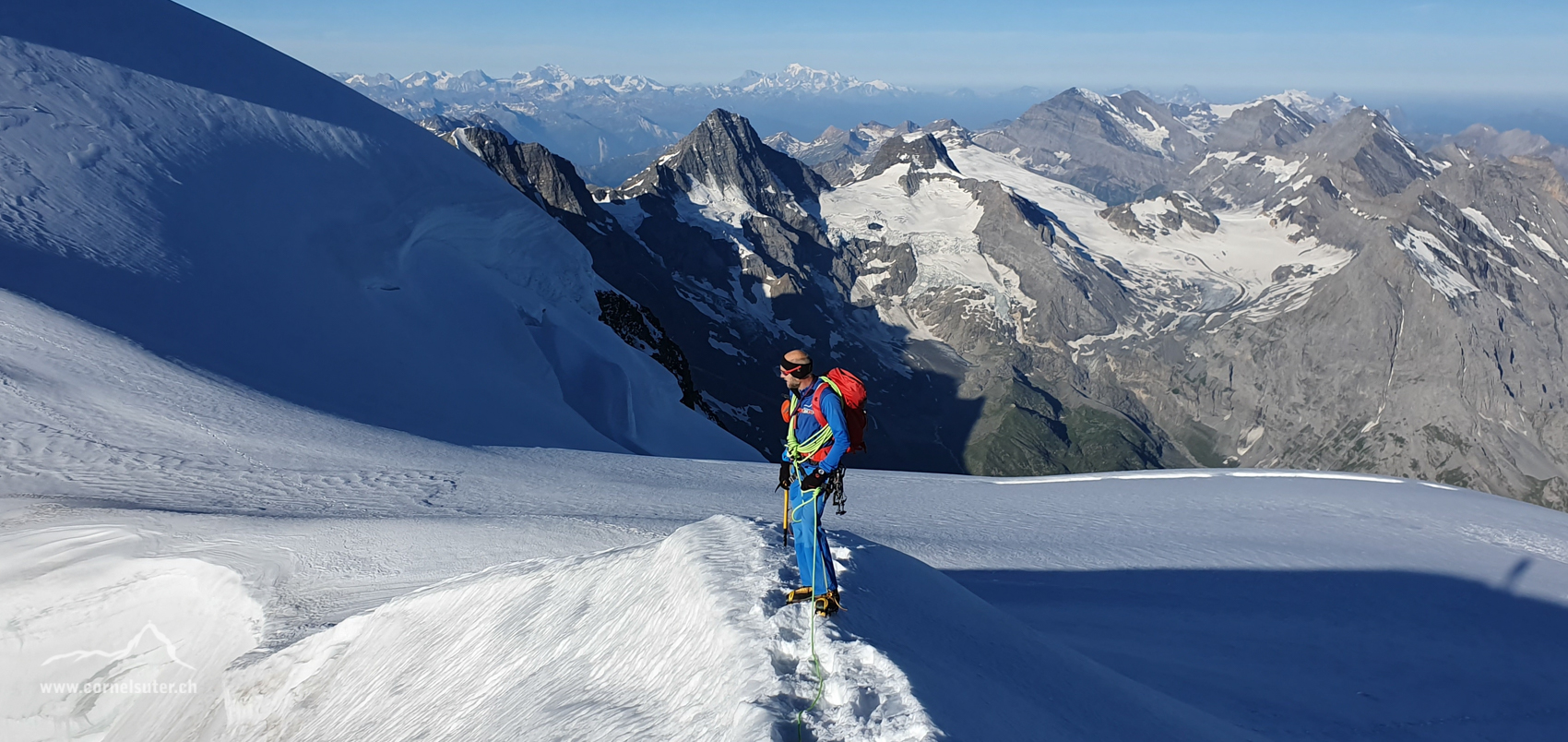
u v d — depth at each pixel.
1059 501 27.22
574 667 6.76
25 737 12.85
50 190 46.91
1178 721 6.99
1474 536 21.97
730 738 4.29
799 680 4.84
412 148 78.75
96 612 13.87
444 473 25.83
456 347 59.94
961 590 7.71
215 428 26.66
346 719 9.05
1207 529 22.36
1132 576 16.30
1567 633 13.98
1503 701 10.82
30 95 54.97
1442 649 12.84
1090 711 6.13
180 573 14.27
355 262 61.28
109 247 44.38
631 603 7.04
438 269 68.50
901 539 18.48
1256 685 10.43
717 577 6.22
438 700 7.97
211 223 53.81
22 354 28.83
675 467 34.50
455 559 14.86
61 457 21.83
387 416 42.56
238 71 72.75
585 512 20.58
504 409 53.66
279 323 47.88
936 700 4.57
